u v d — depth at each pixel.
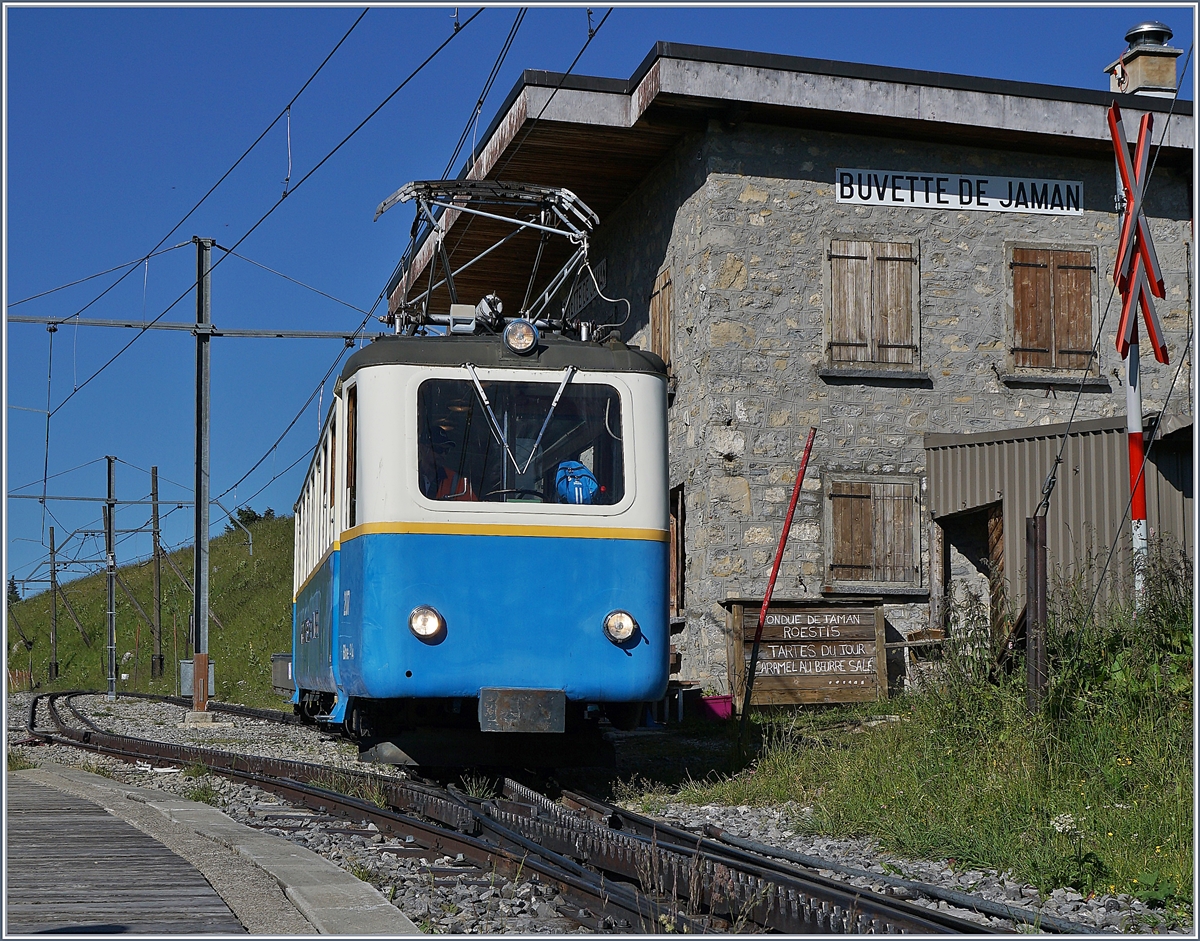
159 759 12.74
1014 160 18.08
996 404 17.64
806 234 17.25
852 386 17.22
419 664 8.96
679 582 17.69
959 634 9.59
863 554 16.94
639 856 6.11
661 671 9.47
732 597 15.69
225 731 17.48
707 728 14.13
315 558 12.75
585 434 9.56
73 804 9.08
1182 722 7.96
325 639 11.27
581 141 17.80
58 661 46.44
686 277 17.67
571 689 9.19
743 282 16.98
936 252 17.69
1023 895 6.23
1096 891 6.21
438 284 24.48
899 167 17.67
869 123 17.08
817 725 13.15
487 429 9.38
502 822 7.73
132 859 6.65
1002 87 17.19
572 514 9.38
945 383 17.50
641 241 19.59
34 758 13.84
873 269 17.39
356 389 9.53
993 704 8.83
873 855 7.27
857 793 8.44
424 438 9.26
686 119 17.05
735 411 16.80
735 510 16.66
